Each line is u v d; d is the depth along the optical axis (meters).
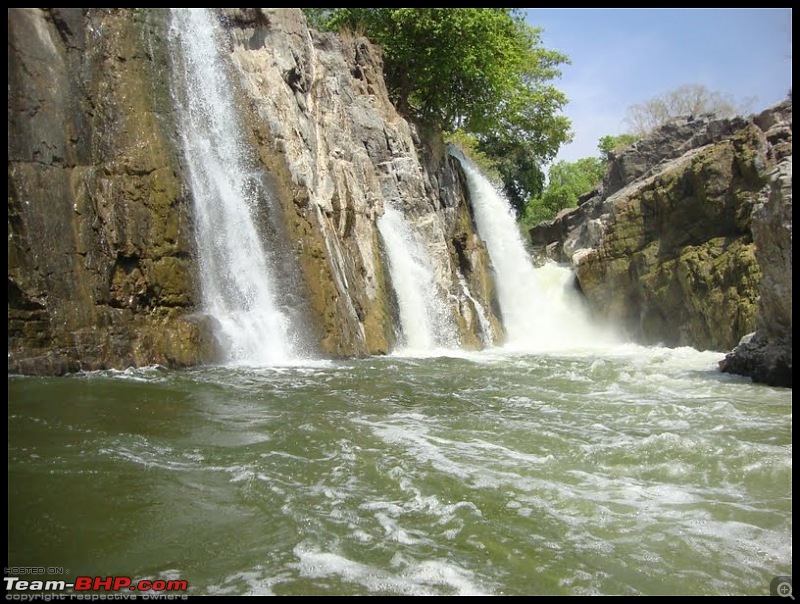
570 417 11.04
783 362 15.02
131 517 6.23
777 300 15.78
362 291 21.58
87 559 5.46
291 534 6.02
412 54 30.75
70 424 8.93
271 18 20.89
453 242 30.23
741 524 6.57
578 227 41.16
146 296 14.62
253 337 16.17
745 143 25.09
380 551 5.76
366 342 20.70
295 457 8.13
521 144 49.03
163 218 15.08
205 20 18.16
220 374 13.58
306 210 18.75
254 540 5.89
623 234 29.72
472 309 27.73
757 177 24.41
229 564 5.46
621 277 29.75
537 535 6.20
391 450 8.61
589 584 5.34
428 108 33.62
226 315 15.96
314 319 17.89
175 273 15.07
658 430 10.22
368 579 5.27
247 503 6.67
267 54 20.53
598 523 6.52
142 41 15.98
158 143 15.48
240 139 18.05
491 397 12.70
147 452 7.99
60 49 14.27
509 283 34.50
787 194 15.35
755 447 9.13
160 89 16.12
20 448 7.82
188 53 17.17
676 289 26.67
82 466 7.36
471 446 8.96
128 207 14.52
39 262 12.88
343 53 27.33
